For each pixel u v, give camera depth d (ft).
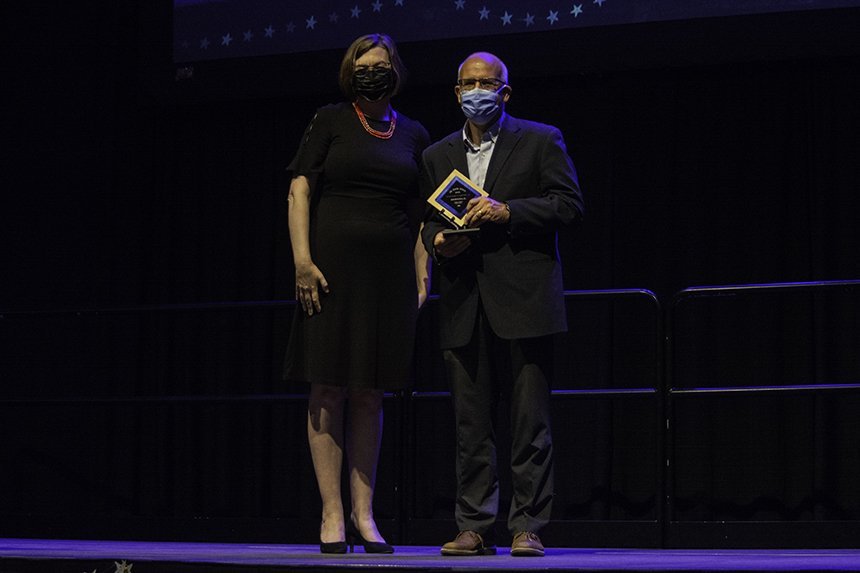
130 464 23.18
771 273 20.49
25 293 23.76
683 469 20.49
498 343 13.20
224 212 23.41
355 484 13.64
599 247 21.13
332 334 13.28
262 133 23.39
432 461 21.67
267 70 21.58
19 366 23.67
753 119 20.86
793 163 20.66
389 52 13.58
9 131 23.97
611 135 21.31
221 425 22.99
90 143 23.82
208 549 14.47
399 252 13.55
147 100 23.72
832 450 19.89
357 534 13.52
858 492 19.70
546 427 12.89
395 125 13.89
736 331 20.56
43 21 24.04
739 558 11.75
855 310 19.98
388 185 13.56
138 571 10.85
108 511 23.16
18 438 23.57
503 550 14.46
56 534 19.33
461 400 13.05
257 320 23.08
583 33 20.06
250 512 22.71
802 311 20.30
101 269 23.67
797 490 20.01
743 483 20.26
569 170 13.11
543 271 12.91
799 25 19.20
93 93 23.86
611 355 20.94
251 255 23.18
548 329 12.73
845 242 20.20
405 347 13.47
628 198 21.26
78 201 23.79
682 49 19.80
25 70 24.04
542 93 21.70
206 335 23.36
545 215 12.63
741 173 20.81
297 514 22.48
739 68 20.95
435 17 20.76
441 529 17.58
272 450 22.79
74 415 23.44
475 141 13.44
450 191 12.77
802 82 20.71
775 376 20.29
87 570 11.07
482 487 13.03
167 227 23.62
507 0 20.44
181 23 22.11
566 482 20.89
